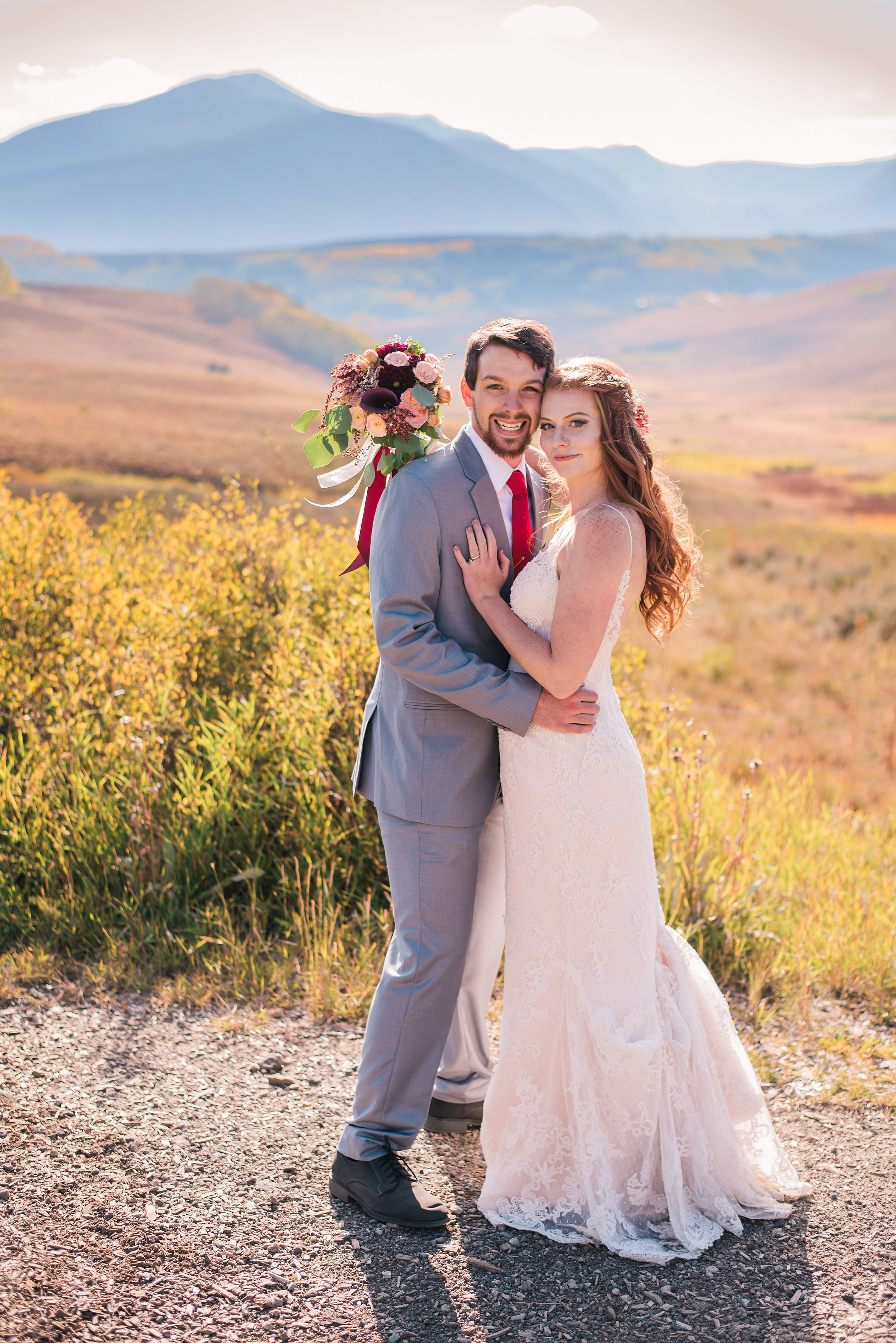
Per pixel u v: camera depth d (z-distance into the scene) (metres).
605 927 2.64
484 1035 3.12
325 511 13.11
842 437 97.69
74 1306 2.21
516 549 2.78
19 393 63.66
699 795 4.91
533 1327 2.27
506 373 2.59
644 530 2.66
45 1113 2.93
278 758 4.68
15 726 5.10
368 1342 2.20
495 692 2.57
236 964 3.84
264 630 5.74
